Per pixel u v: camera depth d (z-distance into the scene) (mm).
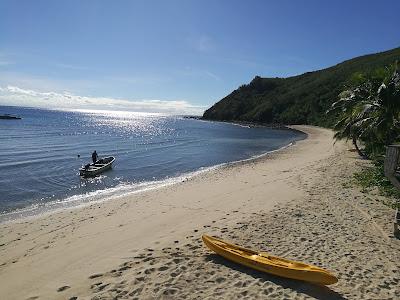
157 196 15656
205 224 10727
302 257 8055
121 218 12047
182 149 40406
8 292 6887
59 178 22000
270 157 30359
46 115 164000
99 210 13570
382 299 6332
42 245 9664
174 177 22422
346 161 23047
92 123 111188
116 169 25797
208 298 6301
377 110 16359
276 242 8992
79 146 41156
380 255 8203
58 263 8219
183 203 13742
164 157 33000
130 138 56000
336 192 14156
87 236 10195
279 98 117312
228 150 39656
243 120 124375
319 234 9547
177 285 6758
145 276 7129
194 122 137625
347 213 11383
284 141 52031
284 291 6566
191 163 29109
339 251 8406
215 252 8305
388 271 7410
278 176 19000
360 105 18109
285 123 99000
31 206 15281
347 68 107562
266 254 7969
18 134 55719
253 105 133750
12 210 14594
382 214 11156
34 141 45375
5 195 17312
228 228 10164
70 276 7422
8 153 32688
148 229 10531
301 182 16547
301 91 110125
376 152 19891
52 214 13492
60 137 53375
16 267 8156
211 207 12859
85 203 15609
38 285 7117
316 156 28531
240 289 6633
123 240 9594
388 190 13672
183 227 10562
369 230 9859
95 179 21844
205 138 57938
